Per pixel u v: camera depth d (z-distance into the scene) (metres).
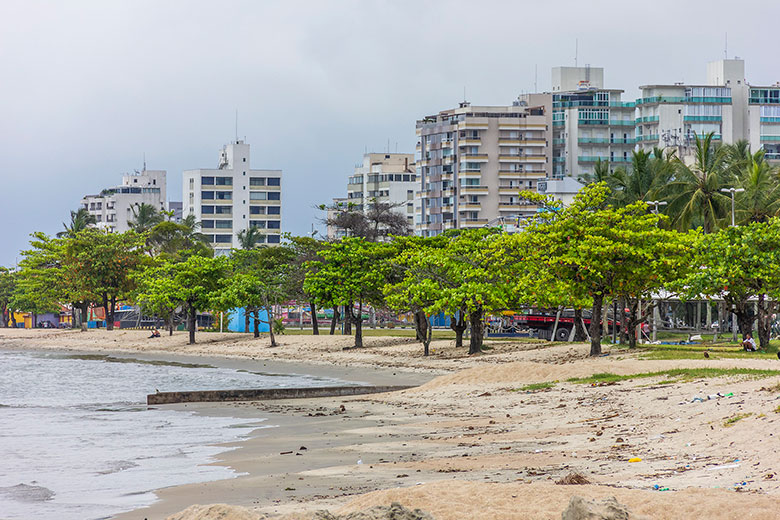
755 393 26.78
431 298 61.09
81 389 52.62
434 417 32.97
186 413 38.31
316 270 87.62
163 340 98.81
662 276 51.22
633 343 52.69
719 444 20.09
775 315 65.94
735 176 88.31
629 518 11.84
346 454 24.77
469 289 57.84
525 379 41.19
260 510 16.89
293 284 88.12
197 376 60.81
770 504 13.36
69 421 36.16
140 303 105.44
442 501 14.88
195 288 92.69
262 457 25.17
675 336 71.56
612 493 14.70
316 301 75.62
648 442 22.02
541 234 52.31
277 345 83.19
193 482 21.55
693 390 30.62
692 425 23.39
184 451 27.19
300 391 44.03
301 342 82.62
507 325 89.00
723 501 13.66
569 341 66.88
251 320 108.19
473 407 35.09
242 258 107.44
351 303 77.06
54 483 21.98
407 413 34.84
